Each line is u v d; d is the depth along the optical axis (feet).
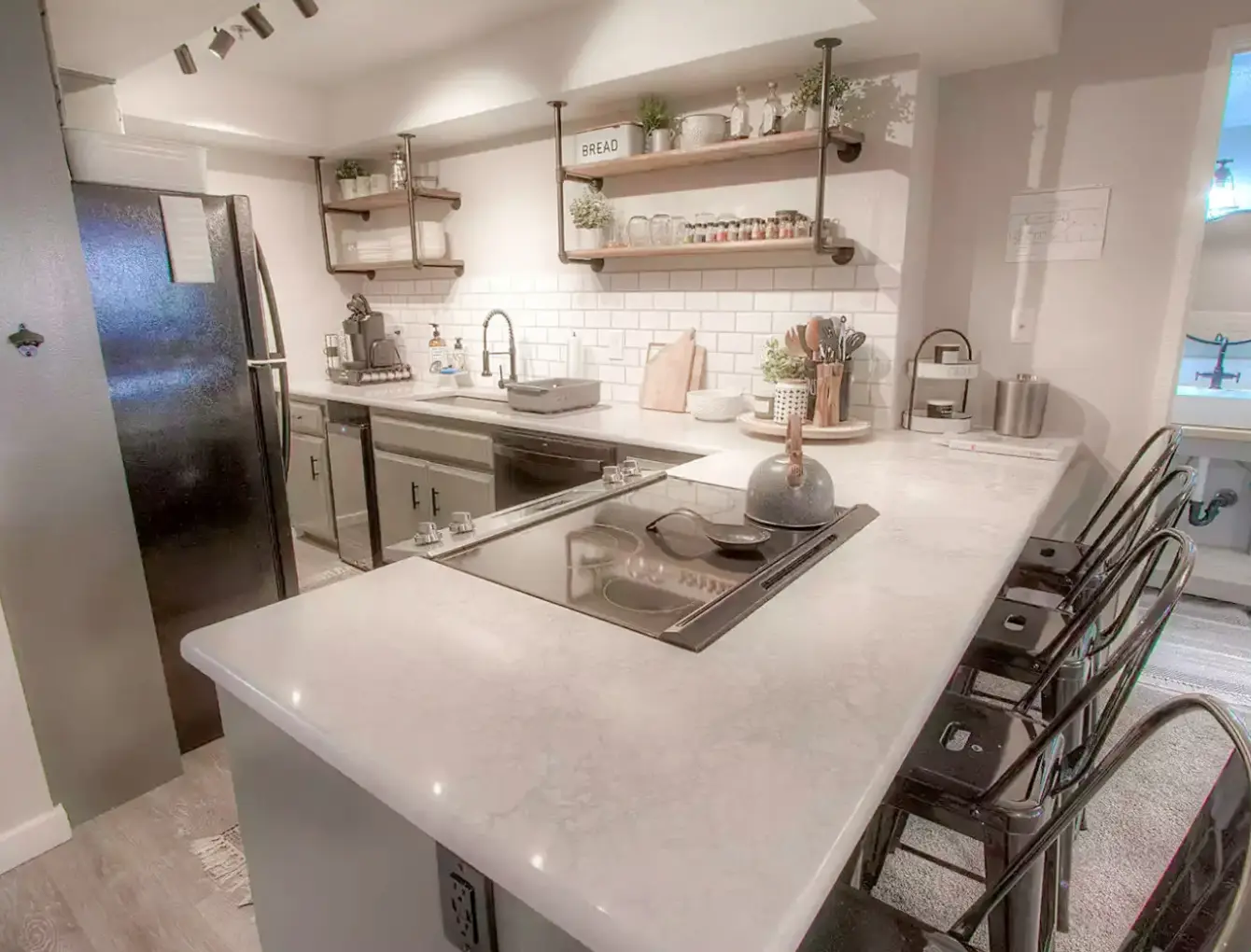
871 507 5.52
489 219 12.85
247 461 7.84
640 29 8.75
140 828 6.48
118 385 6.73
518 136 12.09
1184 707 2.43
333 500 13.20
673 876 1.93
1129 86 7.73
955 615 3.59
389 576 4.16
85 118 9.36
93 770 6.59
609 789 2.28
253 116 12.20
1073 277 8.38
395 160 13.05
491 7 9.41
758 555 4.45
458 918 2.51
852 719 2.68
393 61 11.50
